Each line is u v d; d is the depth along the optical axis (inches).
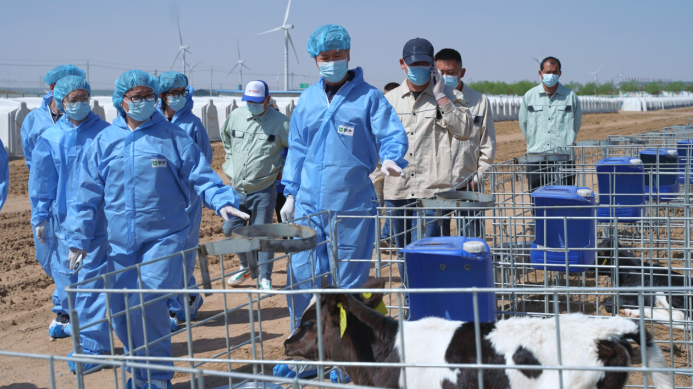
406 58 225.8
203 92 2736.2
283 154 300.4
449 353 128.7
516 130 1440.7
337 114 187.3
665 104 3467.0
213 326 255.4
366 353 138.5
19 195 584.7
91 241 200.7
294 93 1561.3
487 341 126.4
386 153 183.0
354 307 140.7
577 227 200.8
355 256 190.9
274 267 352.5
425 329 134.1
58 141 221.5
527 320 127.0
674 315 214.8
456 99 243.3
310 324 143.0
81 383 124.8
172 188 190.5
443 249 154.3
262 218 291.3
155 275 184.4
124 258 187.8
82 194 192.4
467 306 153.5
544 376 120.9
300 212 196.4
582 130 1381.6
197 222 253.4
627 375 120.8
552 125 358.6
